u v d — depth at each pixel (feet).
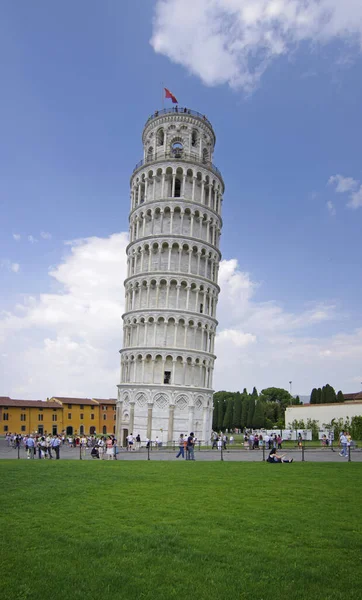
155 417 248.52
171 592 40.55
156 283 262.47
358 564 46.21
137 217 282.97
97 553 49.39
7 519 62.44
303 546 51.26
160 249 267.80
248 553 49.03
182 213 270.05
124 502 71.46
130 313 269.85
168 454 172.24
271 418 503.61
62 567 45.80
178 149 291.17
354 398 421.18
